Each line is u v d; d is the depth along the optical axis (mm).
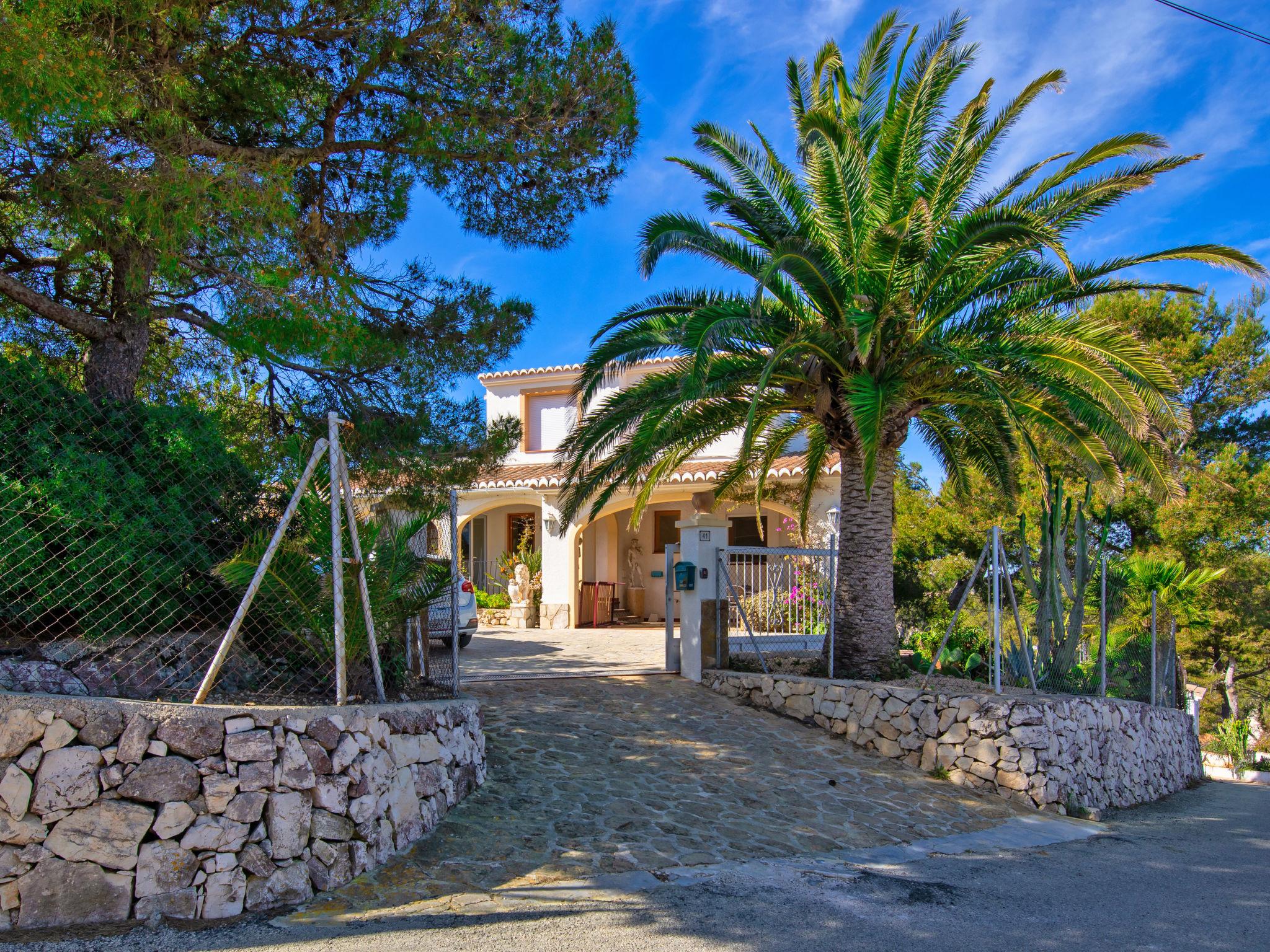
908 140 8789
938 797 7688
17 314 7301
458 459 8539
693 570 10930
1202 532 18828
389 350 7895
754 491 15023
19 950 3623
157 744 4266
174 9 6168
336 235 8242
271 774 4520
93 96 5352
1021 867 5965
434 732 5961
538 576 19047
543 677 10625
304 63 7871
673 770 7383
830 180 8547
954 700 8422
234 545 6277
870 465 7684
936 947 4242
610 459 10195
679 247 8484
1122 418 8055
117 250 6371
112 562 5477
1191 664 20500
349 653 6262
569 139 8273
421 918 4273
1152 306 20547
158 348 8531
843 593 9977
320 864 4590
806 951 4090
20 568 5215
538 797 6367
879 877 5430
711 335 7543
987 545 9445
